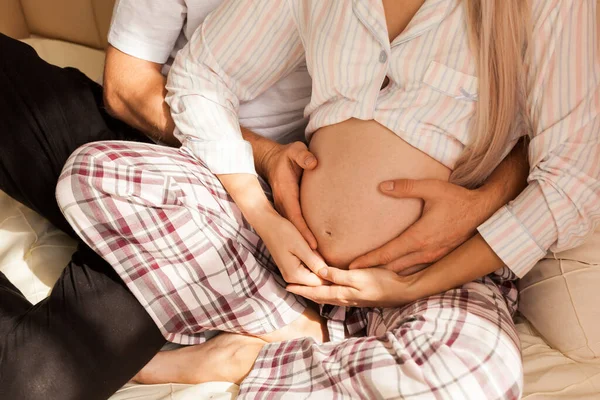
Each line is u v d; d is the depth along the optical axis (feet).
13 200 4.65
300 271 3.64
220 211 3.74
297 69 4.12
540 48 3.34
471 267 3.51
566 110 3.34
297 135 4.50
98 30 6.04
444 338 3.18
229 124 3.83
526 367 3.72
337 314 3.84
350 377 3.20
